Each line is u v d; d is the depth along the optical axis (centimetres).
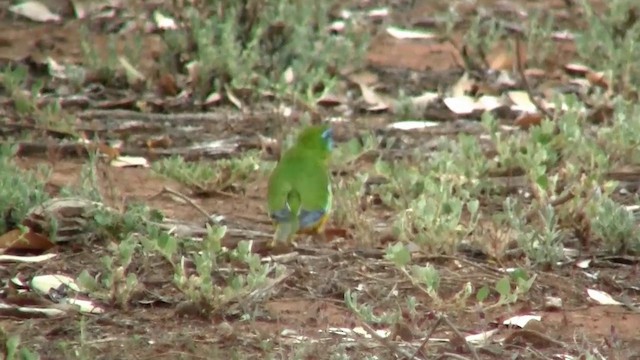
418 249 1127
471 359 931
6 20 1945
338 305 1038
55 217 1144
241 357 922
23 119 1495
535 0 2111
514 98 1595
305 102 1531
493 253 1124
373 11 1998
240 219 1237
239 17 1692
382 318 982
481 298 1012
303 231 1151
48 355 931
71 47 1823
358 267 1107
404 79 1692
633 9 1755
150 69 1667
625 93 1579
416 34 1877
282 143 1394
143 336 970
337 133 1482
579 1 2025
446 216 1128
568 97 1428
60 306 1012
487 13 2006
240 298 1012
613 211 1159
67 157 1412
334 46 1673
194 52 1653
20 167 1372
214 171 1328
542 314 1034
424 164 1308
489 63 1739
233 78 1595
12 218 1148
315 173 1141
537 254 1117
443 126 1516
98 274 1069
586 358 922
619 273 1115
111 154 1391
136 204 1188
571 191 1190
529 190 1282
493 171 1311
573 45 1845
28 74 1678
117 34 1869
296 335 971
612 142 1345
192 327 991
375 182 1319
